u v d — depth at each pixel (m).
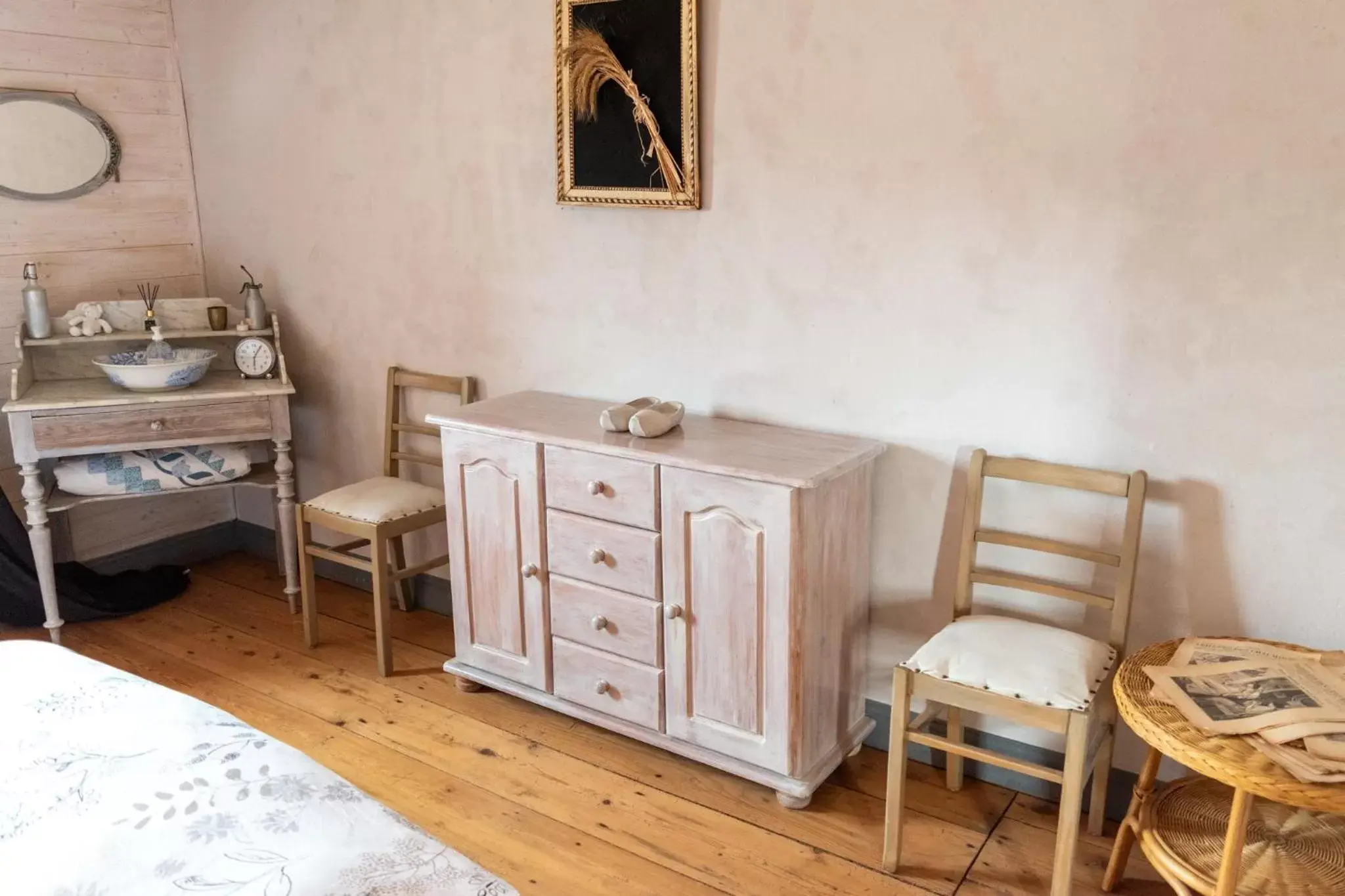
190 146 3.97
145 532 4.06
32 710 1.66
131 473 3.46
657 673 2.66
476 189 3.23
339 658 3.36
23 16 3.51
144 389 3.44
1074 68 2.23
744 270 2.76
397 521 3.17
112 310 3.64
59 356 3.65
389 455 3.58
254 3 3.60
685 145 2.73
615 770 2.71
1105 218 2.25
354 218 3.56
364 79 3.40
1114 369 2.31
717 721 2.59
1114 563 2.31
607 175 2.89
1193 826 2.02
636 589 2.64
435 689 3.15
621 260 2.98
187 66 3.87
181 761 1.52
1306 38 1.99
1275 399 2.15
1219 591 2.29
